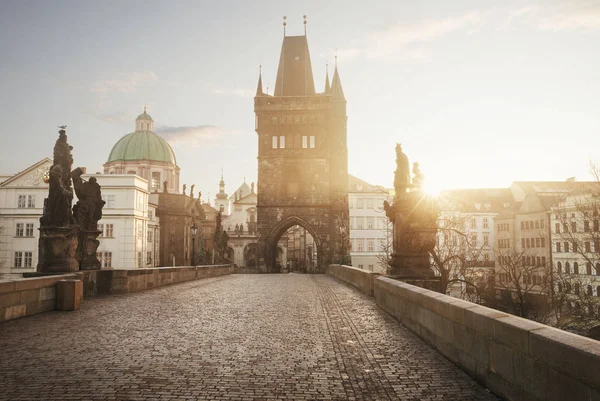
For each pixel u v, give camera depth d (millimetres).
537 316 43812
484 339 7805
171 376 8383
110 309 16938
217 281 36344
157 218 100750
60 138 19969
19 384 7781
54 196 19016
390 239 100312
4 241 79000
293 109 74750
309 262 104250
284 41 80500
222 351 10320
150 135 116812
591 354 5074
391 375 8578
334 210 74500
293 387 7914
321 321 14570
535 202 85938
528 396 6359
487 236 103125
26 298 14789
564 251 75875
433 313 10586
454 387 7855
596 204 44750
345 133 76688
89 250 22500
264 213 73625
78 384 7828
